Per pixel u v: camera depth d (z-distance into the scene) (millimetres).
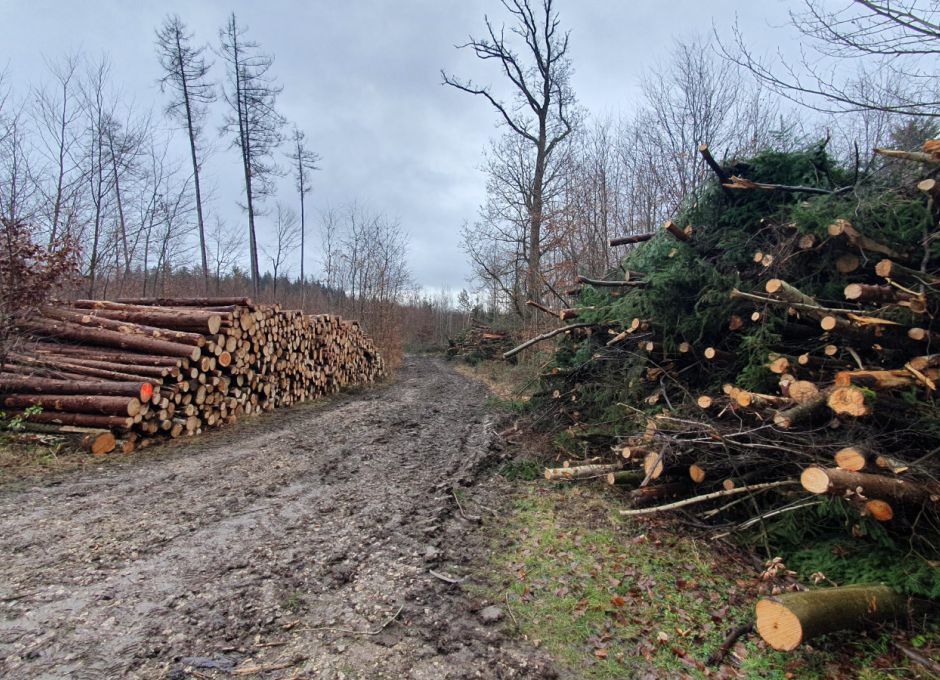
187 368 7367
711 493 4289
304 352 11680
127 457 6250
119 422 6281
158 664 2582
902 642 2900
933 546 3211
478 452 7098
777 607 2686
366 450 7281
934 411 3342
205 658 2646
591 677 2697
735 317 4973
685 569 3848
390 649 2811
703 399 4496
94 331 7422
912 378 3520
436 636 2961
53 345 7367
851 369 4027
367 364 17094
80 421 6344
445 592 3455
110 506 4684
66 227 10500
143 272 17344
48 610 2990
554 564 3910
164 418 6977
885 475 3293
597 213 16438
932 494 3211
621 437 5457
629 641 3020
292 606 3174
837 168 5480
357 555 3920
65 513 4461
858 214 4262
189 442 7188
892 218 4133
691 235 5691
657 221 14398
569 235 17000
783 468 4172
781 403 3971
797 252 4590
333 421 9398
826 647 2924
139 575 3451
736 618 3246
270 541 4098
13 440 6184
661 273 5543
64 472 5555
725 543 4168
